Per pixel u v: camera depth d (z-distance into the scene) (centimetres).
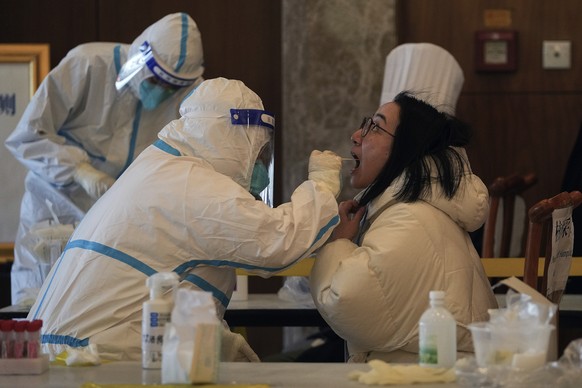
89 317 561
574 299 879
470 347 583
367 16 1234
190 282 566
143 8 1327
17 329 473
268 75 1327
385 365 445
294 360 970
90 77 970
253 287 1311
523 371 417
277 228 550
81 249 581
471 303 591
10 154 1199
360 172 629
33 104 969
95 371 479
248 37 1327
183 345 435
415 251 576
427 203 602
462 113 1323
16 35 1327
